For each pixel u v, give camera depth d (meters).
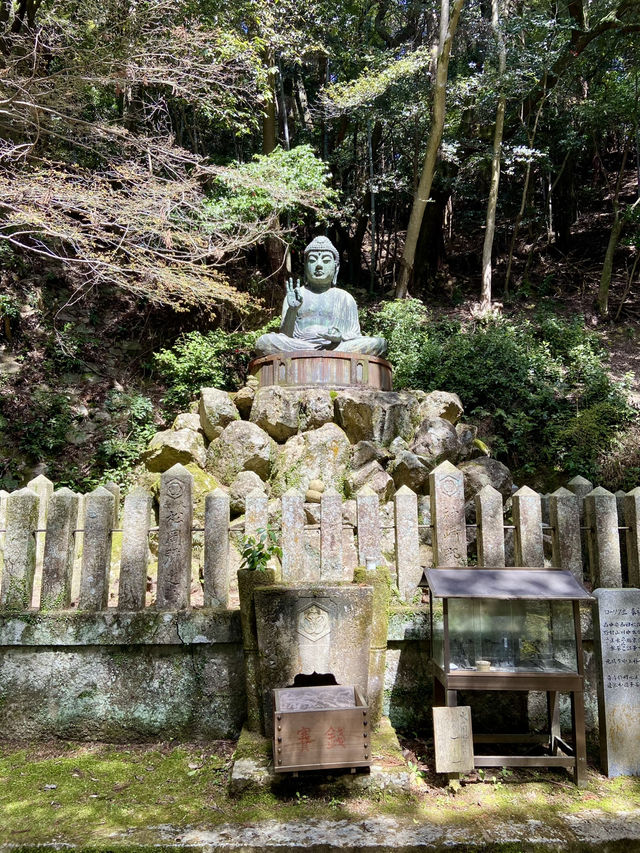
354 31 15.06
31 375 10.52
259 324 12.33
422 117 14.54
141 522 4.02
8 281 11.29
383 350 7.80
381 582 3.76
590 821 2.98
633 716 3.54
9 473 9.18
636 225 14.91
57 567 3.97
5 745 3.81
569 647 3.55
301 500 4.24
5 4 9.17
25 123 7.95
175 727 3.85
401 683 3.96
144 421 10.04
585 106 14.66
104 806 3.11
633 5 13.31
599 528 4.21
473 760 3.26
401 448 6.78
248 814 3.01
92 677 3.88
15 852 2.74
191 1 9.66
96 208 7.19
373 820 2.96
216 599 4.04
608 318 13.85
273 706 3.49
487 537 4.12
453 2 13.16
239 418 7.02
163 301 7.85
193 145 13.80
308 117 16.80
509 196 17.16
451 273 17.39
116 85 8.58
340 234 17.11
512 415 9.41
